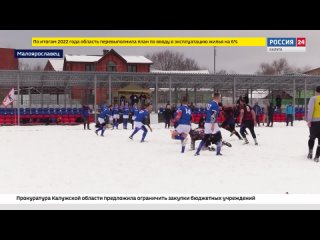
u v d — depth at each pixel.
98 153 14.41
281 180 9.24
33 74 35.34
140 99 40.84
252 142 18.39
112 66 65.31
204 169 10.80
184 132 14.57
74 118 38.06
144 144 17.88
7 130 28.75
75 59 65.44
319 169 10.77
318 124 12.40
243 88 46.44
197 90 48.78
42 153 14.41
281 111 43.19
